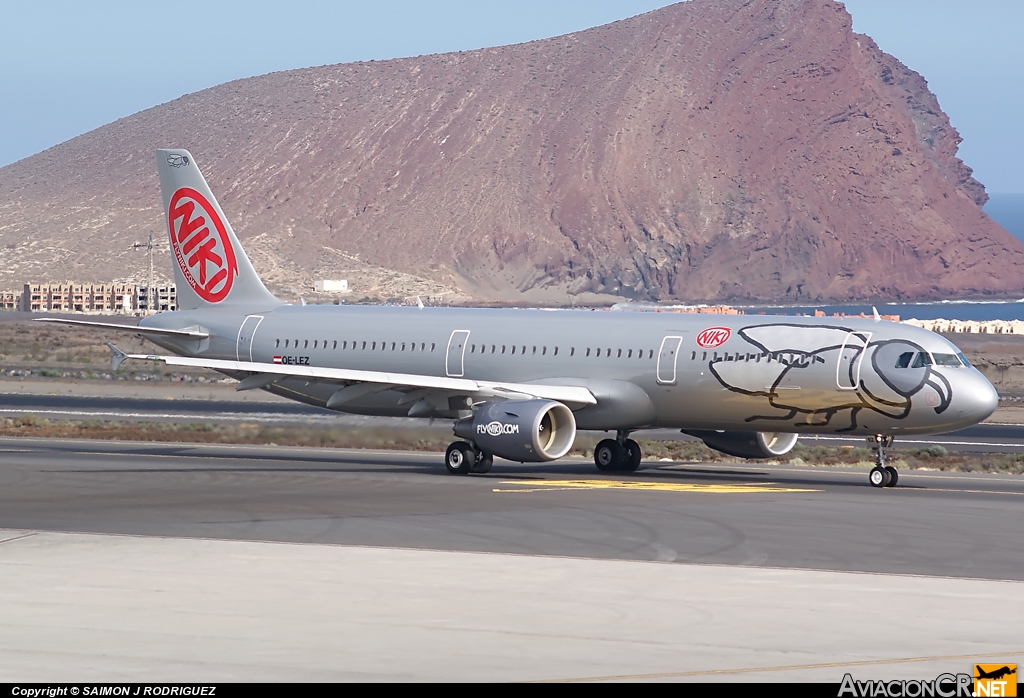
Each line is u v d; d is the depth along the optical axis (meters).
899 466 154.75
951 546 84.38
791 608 63.03
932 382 121.69
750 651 53.88
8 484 117.38
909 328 126.88
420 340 148.12
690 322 135.38
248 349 157.88
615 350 136.00
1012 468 155.12
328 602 63.28
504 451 127.38
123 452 153.62
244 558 76.38
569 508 102.31
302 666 50.47
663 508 102.81
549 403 128.12
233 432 175.12
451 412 138.38
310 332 154.75
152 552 78.44
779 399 128.12
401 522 93.50
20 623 57.97
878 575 72.81
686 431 144.25
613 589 67.56
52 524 91.44
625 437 140.75
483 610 61.66
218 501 105.81
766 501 108.38
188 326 161.25
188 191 163.62
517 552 80.12
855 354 124.50
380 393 147.75
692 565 75.62
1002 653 53.97
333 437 167.38
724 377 129.88
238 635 55.88
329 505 103.56
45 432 176.75
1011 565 77.19
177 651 52.81
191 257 164.62
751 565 76.00
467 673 49.59
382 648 53.72
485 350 143.75
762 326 130.88
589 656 52.66
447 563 75.31
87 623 58.03
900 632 57.81
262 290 162.50
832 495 114.62
